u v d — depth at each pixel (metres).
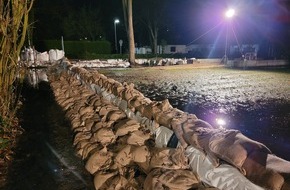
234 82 15.02
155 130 4.27
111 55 32.84
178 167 3.11
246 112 8.02
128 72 21.02
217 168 2.73
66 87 10.06
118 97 6.18
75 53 34.69
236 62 27.02
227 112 8.05
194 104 9.23
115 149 4.25
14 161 4.54
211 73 20.42
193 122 3.66
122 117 5.43
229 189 2.55
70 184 3.83
